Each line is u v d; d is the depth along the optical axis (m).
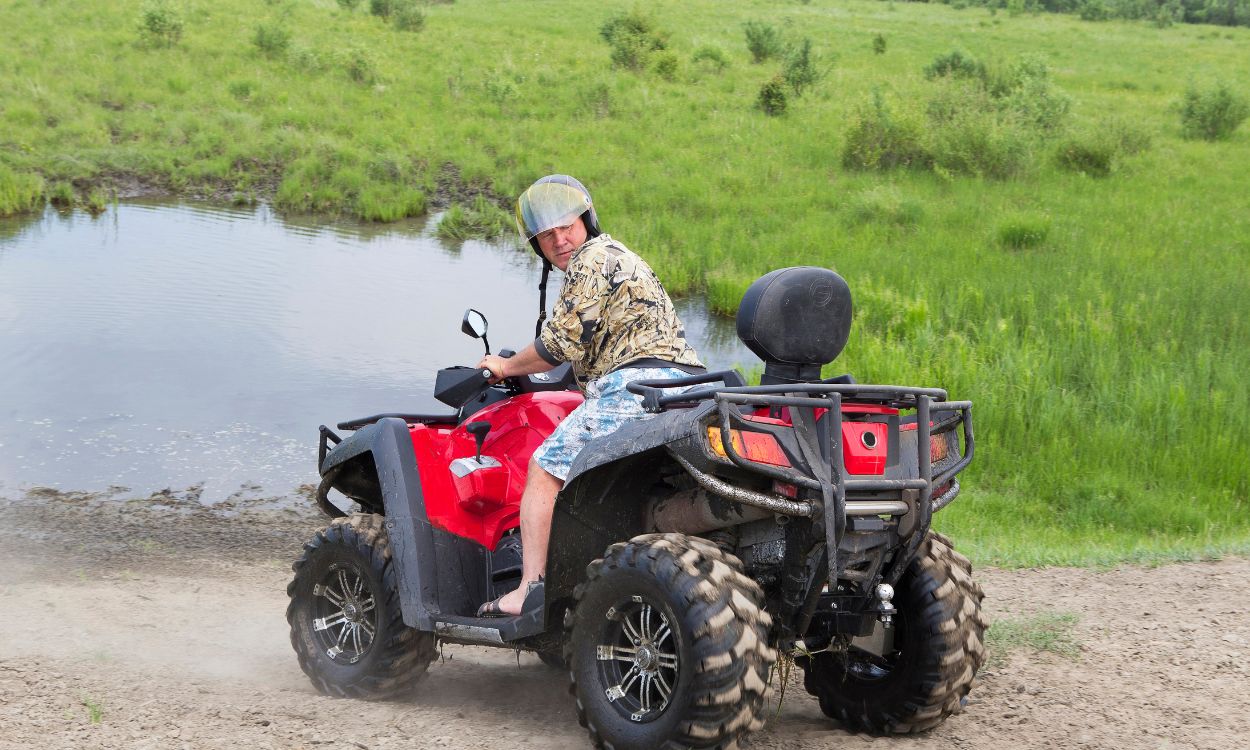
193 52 33.50
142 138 25.39
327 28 39.91
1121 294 14.98
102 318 13.84
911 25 60.50
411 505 4.64
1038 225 18.83
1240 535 8.62
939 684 4.04
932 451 3.98
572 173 24.25
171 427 10.47
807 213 21.47
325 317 14.45
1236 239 19.08
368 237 20.19
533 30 46.03
